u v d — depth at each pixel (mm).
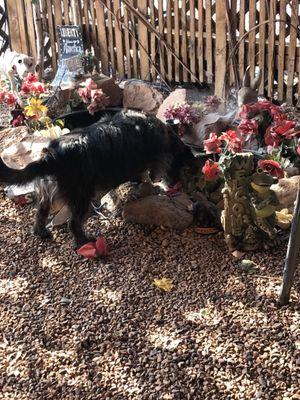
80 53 6367
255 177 3549
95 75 5793
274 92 5926
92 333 3152
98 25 6375
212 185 4070
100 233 4012
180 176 4191
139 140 3871
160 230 3994
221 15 5660
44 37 6742
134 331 3154
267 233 3697
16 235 4047
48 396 2795
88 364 2961
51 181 3740
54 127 4691
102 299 3410
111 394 2787
